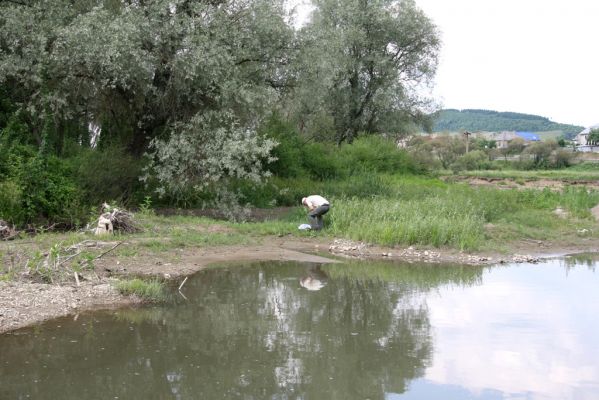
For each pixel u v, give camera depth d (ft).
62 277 30.99
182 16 55.98
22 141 58.75
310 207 53.52
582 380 19.56
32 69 53.21
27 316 25.46
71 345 22.56
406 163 114.83
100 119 67.36
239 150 54.54
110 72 53.88
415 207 56.70
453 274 38.32
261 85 63.46
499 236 53.11
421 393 18.43
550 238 54.70
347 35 120.78
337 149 109.91
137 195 61.62
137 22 53.21
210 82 57.21
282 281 35.14
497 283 35.45
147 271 35.73
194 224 52.85
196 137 57.26
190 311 27.89
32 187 49.11
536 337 24.17
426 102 139.03
